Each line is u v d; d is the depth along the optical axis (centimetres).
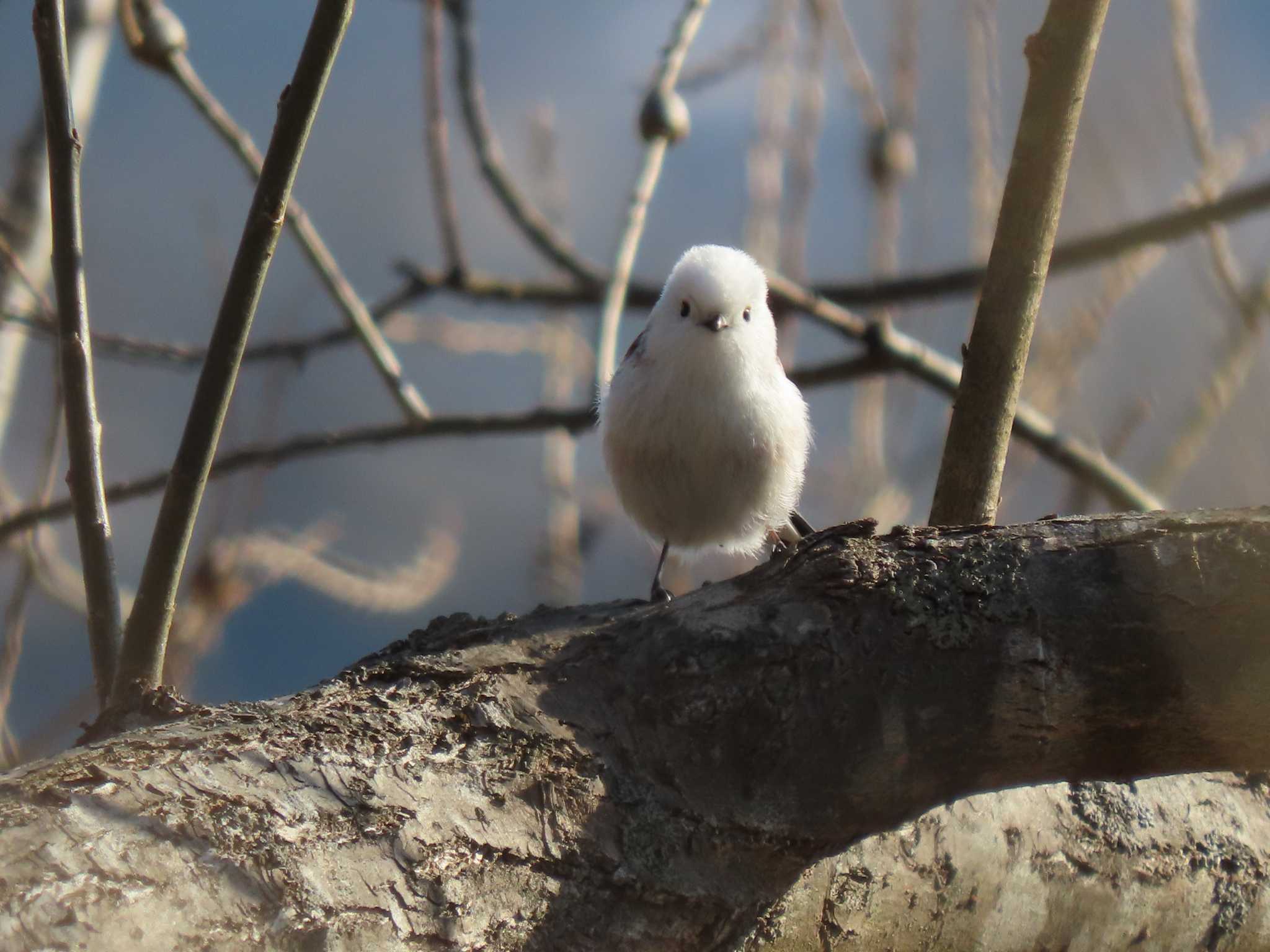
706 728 141
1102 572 141
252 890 119
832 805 141
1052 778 142
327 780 131
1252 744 141
